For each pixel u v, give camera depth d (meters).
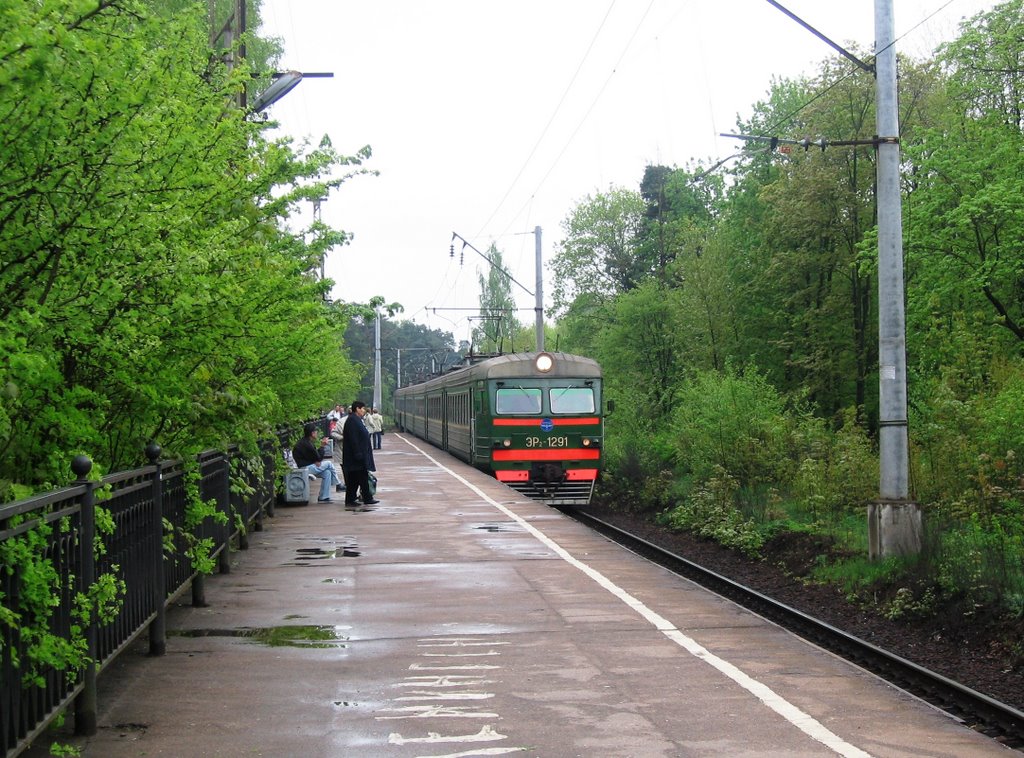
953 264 24.67
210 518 9.77
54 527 4.85
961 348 19.52
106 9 4.96
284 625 8.55
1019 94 24.38
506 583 10.58
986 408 16.39
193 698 6.38
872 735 5.67
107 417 7.07
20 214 4.92
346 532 14.86
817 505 18.44
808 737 5.64
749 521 18.69
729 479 21.91
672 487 25.53
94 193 4.92
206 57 8.24
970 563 12.02
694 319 35.59
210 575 11.02
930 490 16.19
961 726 5.85
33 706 4.57
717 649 7.70
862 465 19.05
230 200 8.02
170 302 5.80
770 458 23.05
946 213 24.17
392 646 7.79
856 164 31.36
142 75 5.19
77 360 6.11
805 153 31.67
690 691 6.55
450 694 6.48
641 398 36.69
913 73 30.91
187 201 6.89
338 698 6.40
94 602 5.44
